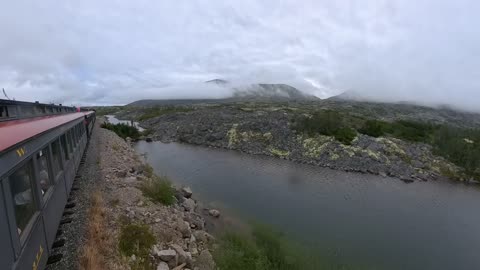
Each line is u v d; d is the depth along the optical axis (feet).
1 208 13.48
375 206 73.36
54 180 26.02
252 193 75.97
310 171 107.14
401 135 161.89
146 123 268.41
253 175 96.48
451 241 56.18
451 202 82.84
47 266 22.85
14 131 18.51
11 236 14.32
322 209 67.67
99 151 79.25
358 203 74.69
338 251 46.85
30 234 17.29
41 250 19.97
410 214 69.77
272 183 87.71
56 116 41.45
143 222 36.19
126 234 30.53
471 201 85.05
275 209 64.75
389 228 59.98
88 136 94.73
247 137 157.89
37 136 21.07
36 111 43.16
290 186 85.76
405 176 107.86
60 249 25.38
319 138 139.85
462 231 61.57
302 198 74.95
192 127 193.57
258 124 169.89
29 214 18.33
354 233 55.42
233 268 33.04
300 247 44.50
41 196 20.63
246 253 37.24
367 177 103.91
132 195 44.19
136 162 77.41
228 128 175.11
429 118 479.82
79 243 26.55
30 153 18.72
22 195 17.35
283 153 133.80
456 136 150.10
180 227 38.63
